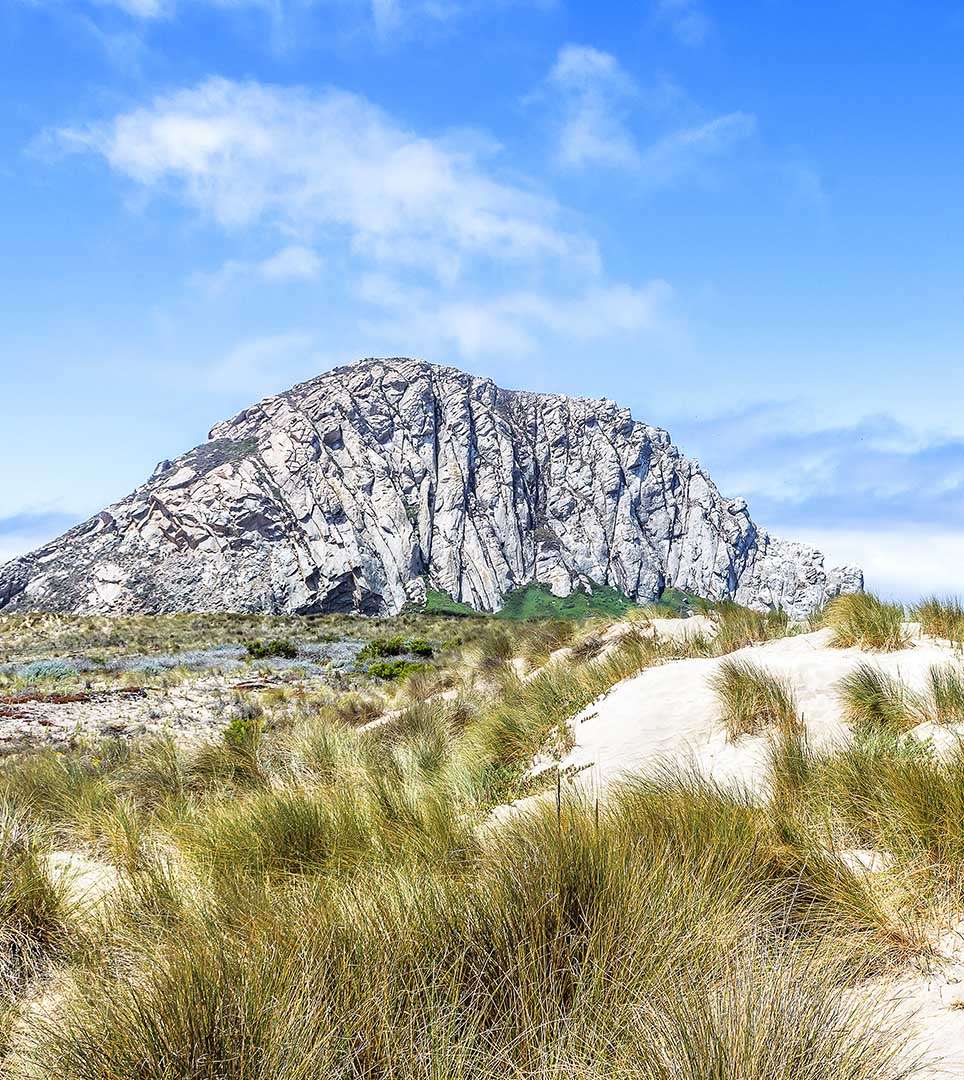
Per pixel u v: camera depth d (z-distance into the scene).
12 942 4.94
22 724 18.97
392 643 40.25
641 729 9.96
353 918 3.74
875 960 3.81
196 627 63.53
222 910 4.52
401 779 8.91
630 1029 2.94
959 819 4.59
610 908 3.65
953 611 11.53
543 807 5.34
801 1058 2.62
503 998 3.23
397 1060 2.88
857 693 8.73
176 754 11.27
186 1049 2.91
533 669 18.33
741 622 14.77
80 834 8.03
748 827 4.95
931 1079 2.71
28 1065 3.23
